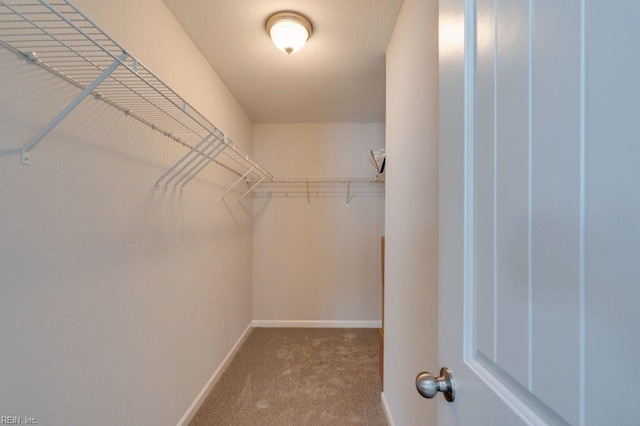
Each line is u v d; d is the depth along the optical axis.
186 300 1.65
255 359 2.42
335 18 1.53
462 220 0.55
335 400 1.87
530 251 0.38
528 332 0.38
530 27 0.38
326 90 2.40
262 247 3.21
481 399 0.47
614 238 0.28
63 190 0.87
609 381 0.28
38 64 0.79
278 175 3.22
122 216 1.12
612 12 0.28
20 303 0.75
